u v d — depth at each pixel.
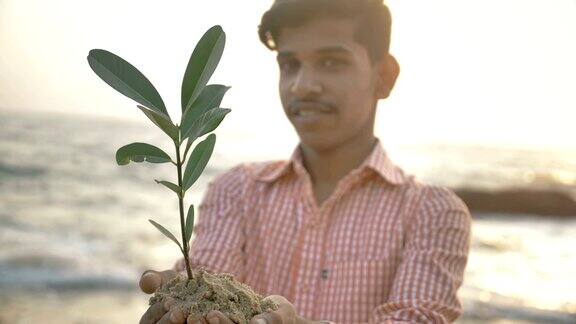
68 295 10.35
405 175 2.18
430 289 1.84
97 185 30.64
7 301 9.67
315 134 2.03
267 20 2.02
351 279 2.03
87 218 21.17
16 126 67.50
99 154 43.97
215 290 1.29
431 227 1.98
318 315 2.04
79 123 91.88
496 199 29.39
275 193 2.21
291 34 1.98
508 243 20.69
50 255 13.96
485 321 10.05
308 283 2.07
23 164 34.84
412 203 2.06
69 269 12.50
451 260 1.94
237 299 1.30
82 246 15.62
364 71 2.01
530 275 15.07
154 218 22.72
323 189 2.17
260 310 1.32
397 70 2.14
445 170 53.56
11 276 11.52
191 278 1.32
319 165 2.15
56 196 26.12
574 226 26.19
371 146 2.17
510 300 11.73
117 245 16.12
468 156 83.50
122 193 28.89
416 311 1.78
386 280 2.01
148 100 1.15
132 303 10.08
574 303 11.84
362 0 1.94
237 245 2.13
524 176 51.84
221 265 2.06
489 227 24.98
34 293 10.33
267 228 2.17
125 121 98.38
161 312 1.29
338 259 2.06
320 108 1.99
